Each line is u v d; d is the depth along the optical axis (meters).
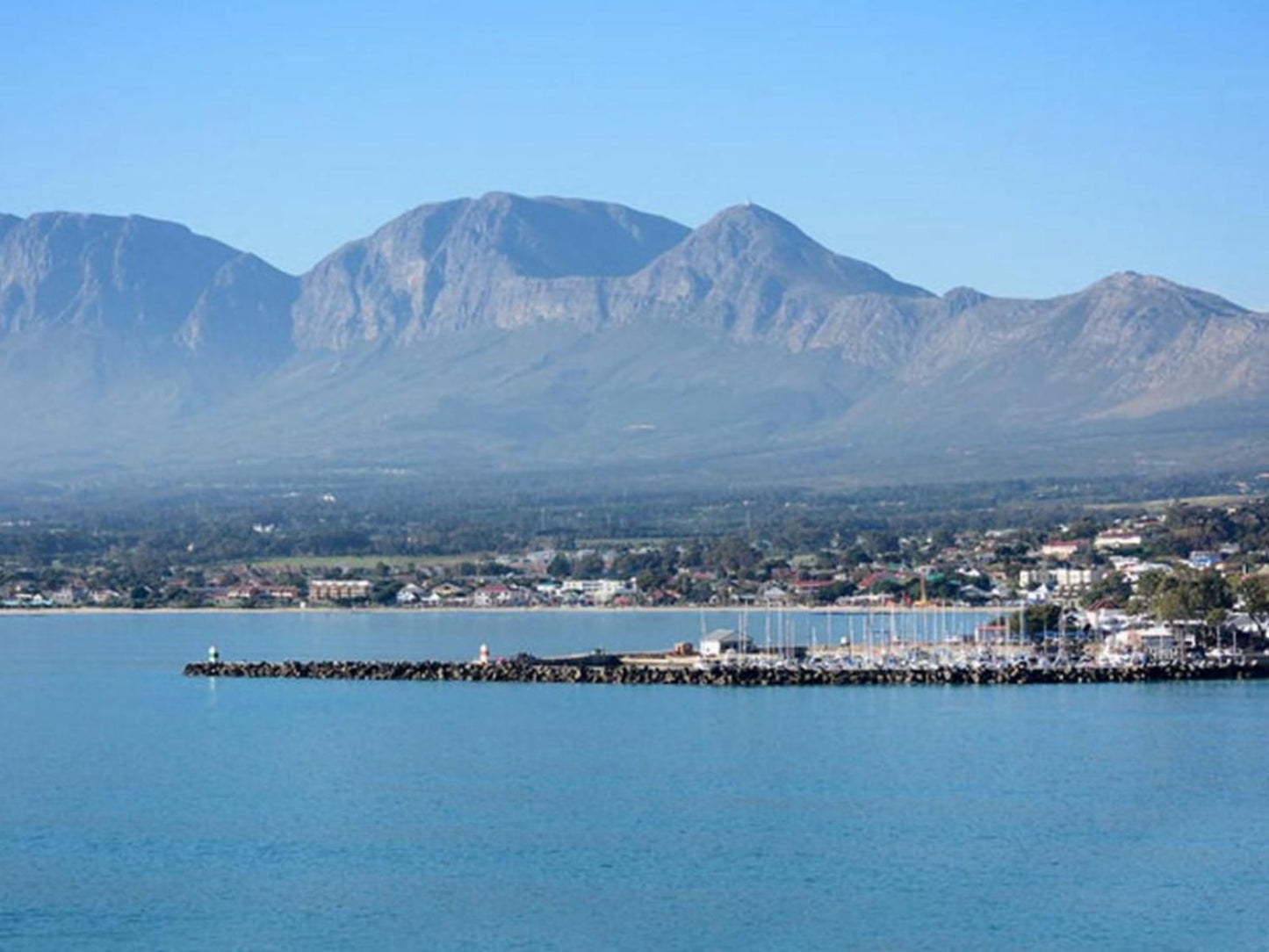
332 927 192.88
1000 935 188.12
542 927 192.38
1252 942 185.50
